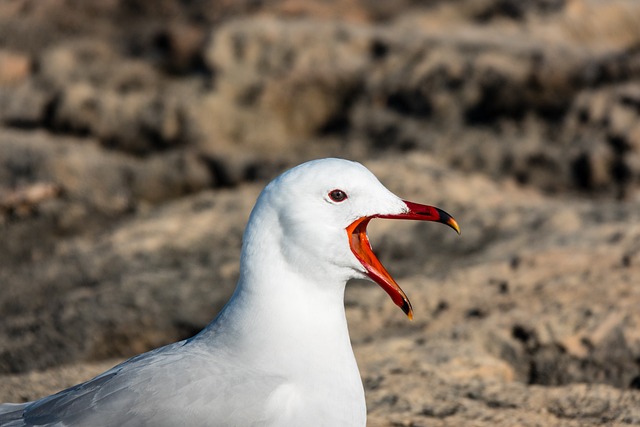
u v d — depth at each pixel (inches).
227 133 807.1
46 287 494.6
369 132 788.6
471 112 776.9
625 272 425.7
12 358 412.2
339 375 227.0
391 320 408.2
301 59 856.3
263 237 226.7
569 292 410.0
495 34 912.9
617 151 697.6
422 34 894.4
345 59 853.2
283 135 812.0
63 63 938.1
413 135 765.3
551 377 365.1
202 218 556.4
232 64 861.2
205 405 210.1
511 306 404.2
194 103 814.5
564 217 523.2
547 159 706.8
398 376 341.4
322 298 229.9
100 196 655.8
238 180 691.4
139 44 973.8
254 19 938.7
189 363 217.0
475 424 303.9
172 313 439.8
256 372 218.7
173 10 1088.2
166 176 689.0
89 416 209.2
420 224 523.2
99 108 821.9
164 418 208.5
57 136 802.8
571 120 737.0
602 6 981.2
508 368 364.8
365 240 239.5
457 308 412.5
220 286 465.4
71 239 578.9
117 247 523.2
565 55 806.5
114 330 428.1
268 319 223.8
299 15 1018.7
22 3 1131.9
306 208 225.9
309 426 218.2
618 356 365.7
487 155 723.4
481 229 516.4
